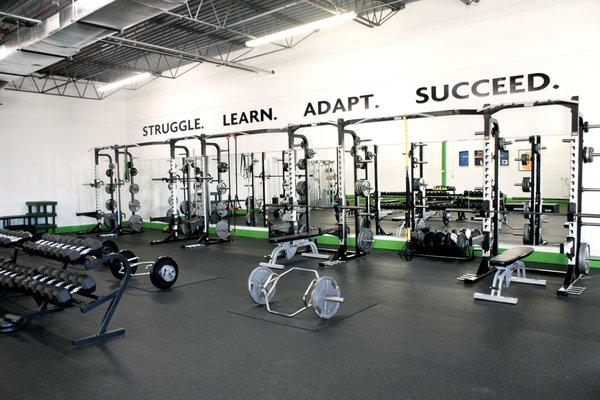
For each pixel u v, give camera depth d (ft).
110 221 28.43
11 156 27.25
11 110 27.17
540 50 17.52
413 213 20.70
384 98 21.45
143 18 13.24
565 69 17.06
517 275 14.37
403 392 7.16
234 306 12.13
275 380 7.68
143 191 32.96
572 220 13.02
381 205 22.54
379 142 21.77
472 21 18.99
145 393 7.30
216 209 25.49
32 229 26.17
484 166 14.24
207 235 23.15
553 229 24.58
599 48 16.35
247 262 18.47
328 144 23.49
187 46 25.08
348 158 32.94
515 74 18.11
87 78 30.17
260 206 31.63
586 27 16.57
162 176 32.37
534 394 7.00
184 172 25.32
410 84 20.71
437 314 11.13
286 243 17.46
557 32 17.13
